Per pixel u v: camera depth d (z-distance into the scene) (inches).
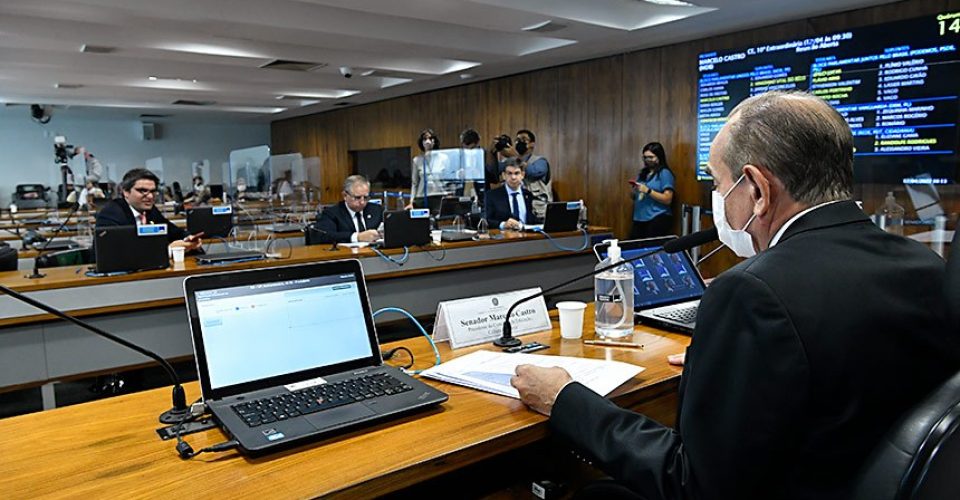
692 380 33.6
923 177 153.5
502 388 47.2
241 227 225.6
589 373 49.4
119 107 389.4
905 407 30.3
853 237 33.4
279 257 136.2
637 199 217.9
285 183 287.9
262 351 45.6
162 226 118.7
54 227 232.2
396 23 198.5
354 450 37.7
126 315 114.2
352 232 173.3
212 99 356.8
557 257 179.3
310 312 48.6
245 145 519.5
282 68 260.7
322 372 47.7
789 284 30.9
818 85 172.4
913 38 153.0
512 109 279.6
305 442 38.6
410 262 150.1
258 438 37.5
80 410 45.1
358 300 51.4
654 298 71.0
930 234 152.5
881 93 159.8
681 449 34.7
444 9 165.0
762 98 36.8
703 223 204.8
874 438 29.9
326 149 430.9
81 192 265.3
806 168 34.2
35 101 353.4
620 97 232.7
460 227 190.5
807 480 31.0
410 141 346.0
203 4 162.9
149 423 42.5
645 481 35.4
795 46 176.7
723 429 31.2
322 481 34.1
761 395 30.0
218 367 43.6
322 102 374.6
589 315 74.1
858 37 163.0
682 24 183.8
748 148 35.6
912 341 30.4
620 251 69.3
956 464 27.1
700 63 201.6
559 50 224.1
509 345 59.3
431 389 45.7
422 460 36.4
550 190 235.5
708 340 33.0
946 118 148.9
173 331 119.5
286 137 482.3
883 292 30.9
